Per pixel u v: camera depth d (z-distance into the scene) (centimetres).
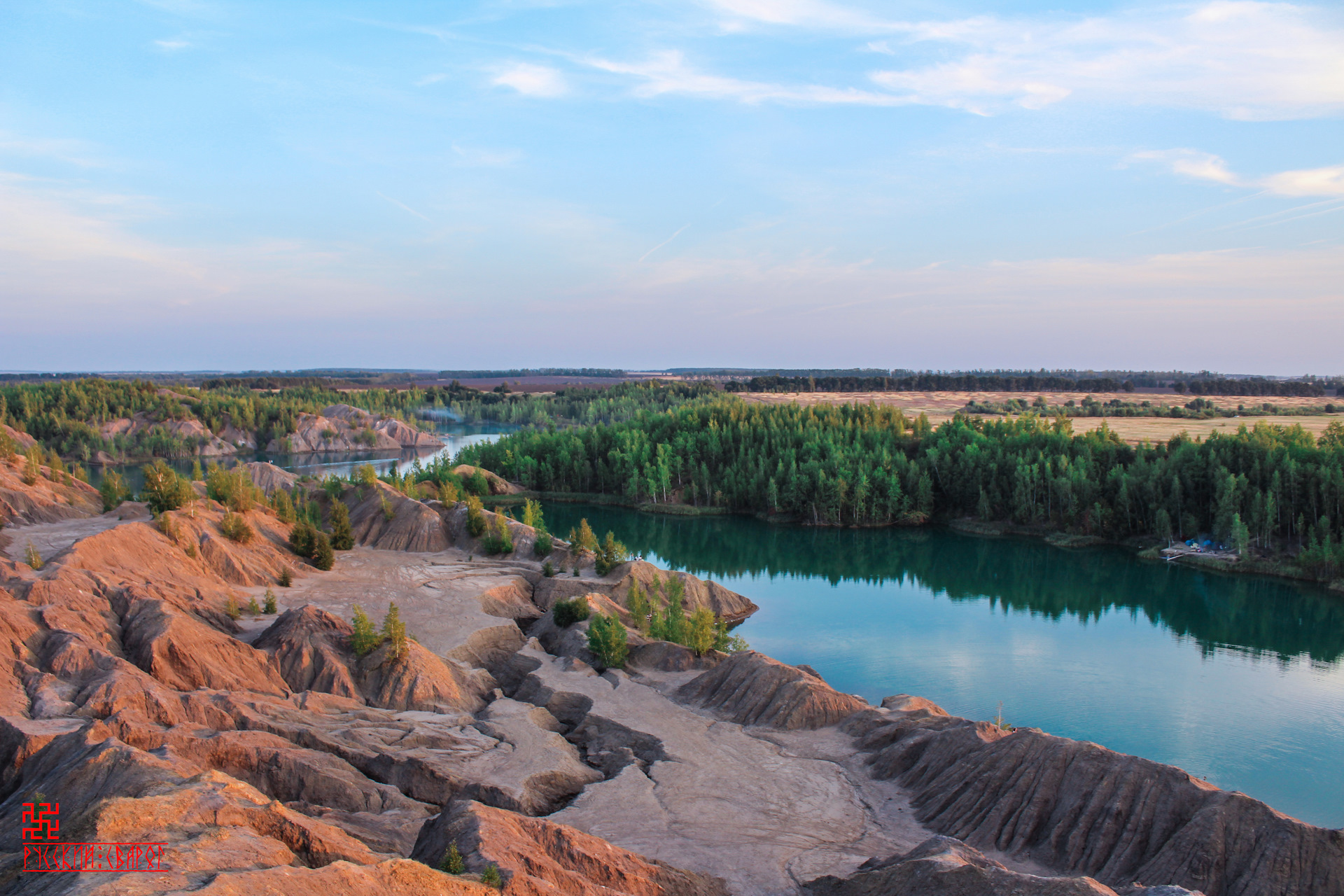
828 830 4353
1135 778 4206
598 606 8494
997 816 4325
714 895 3622
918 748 5138
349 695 5822
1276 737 6284
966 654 8369
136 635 5622
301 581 9062
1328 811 5200
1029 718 6650
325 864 2988
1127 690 7325
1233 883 3666
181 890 2358
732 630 9244
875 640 8856
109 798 2833
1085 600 10656
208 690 5097
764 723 5791
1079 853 4038
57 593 5909
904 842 4253
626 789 4703
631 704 6044
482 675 6662
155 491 9031
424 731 5191
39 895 2394
